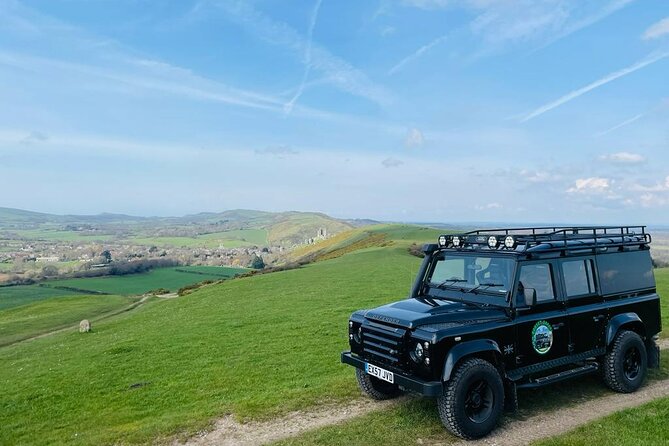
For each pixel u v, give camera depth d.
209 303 36.22
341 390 10.24
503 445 7.43
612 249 10.05
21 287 100.25
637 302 10.09
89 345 23.38
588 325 9.18
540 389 9.89
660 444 6.95
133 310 50.94
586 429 7.62
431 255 10.03
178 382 13.02
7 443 9.53
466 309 8.29
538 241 8.82
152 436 8.59
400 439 7.70
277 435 8.27
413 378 7.53
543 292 8.71
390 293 29.67
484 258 8.92
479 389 7.71
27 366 19.75
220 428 8.78
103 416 10.63
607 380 9.48
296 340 17.50
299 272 52.44
